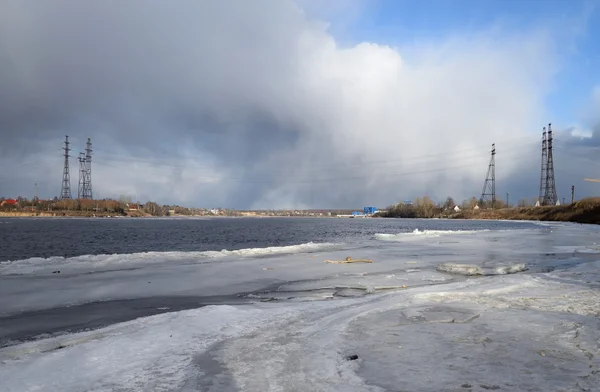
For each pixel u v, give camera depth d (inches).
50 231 2583.7
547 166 5452.8
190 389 214.5
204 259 889.5
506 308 389.7
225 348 280.7
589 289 494.3
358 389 209.9
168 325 339.6
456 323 336.5
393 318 355.3
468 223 4714.6
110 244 1633.9
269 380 224.4
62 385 221.1
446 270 722.2
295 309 402.6
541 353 261.3
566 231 2154.3
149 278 645.3
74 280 622.5
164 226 3654.0
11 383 223.5
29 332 358.0
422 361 249.1
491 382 216.8
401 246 1261.1
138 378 229.9
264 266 785.6
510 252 1069.8
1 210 6840.6
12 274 674.8
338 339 296.5
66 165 6210.6
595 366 238.5
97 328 369.4
